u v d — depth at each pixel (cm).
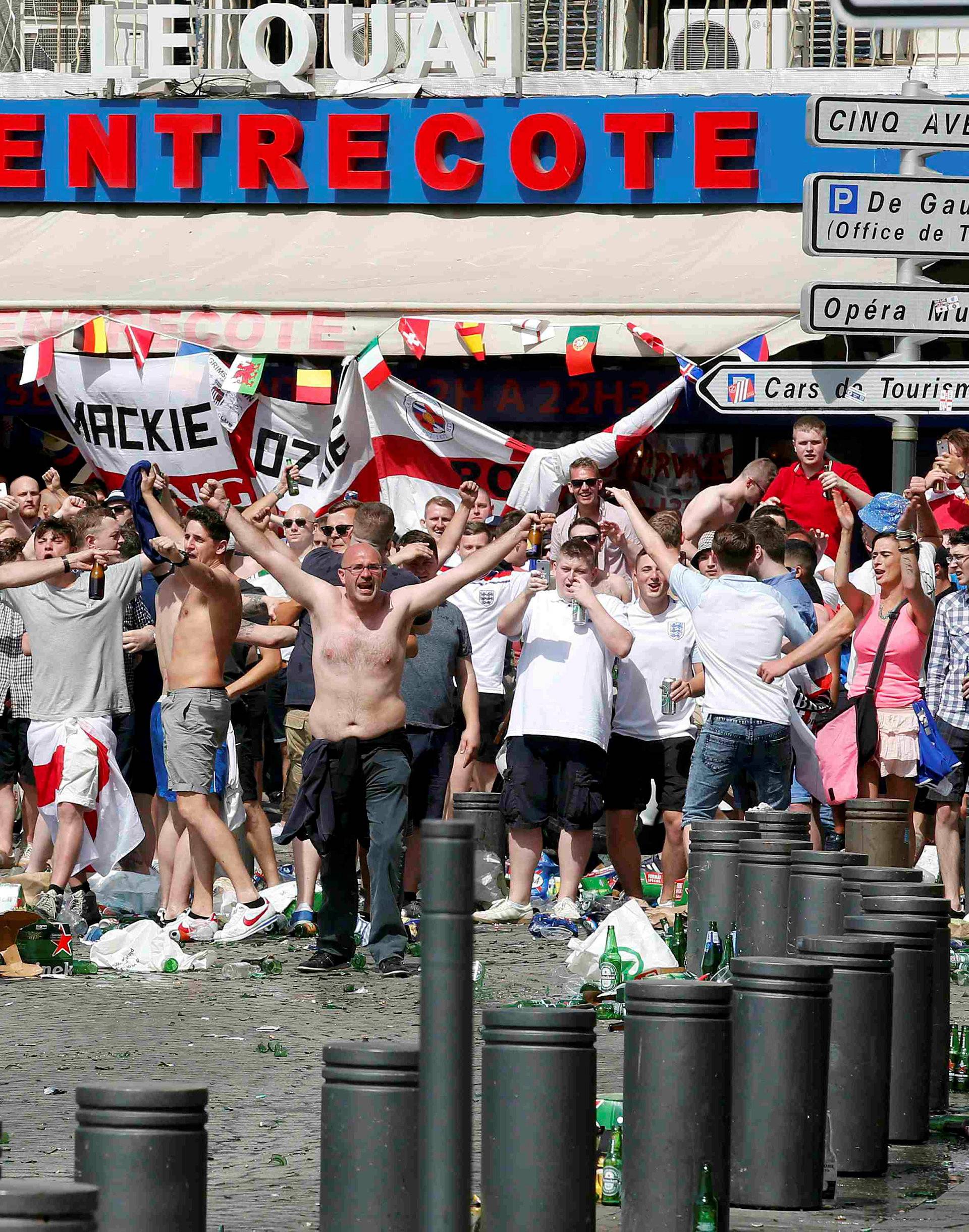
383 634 3009
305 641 3506
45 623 3406
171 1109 1368
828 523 4456
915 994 2091
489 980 2912
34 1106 2106
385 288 5053
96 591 3400
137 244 5678
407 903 3556
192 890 3675
